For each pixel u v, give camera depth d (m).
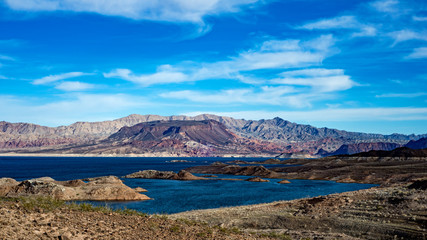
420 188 38.72
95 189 62.03
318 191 83.31
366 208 32.59
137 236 12.63
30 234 9.76
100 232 12.06
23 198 16.97
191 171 193.25
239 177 146.25
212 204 58.41
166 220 18.91
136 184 103.00
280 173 154.75
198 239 14.32
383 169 132.62
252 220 31.66
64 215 13.74
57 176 141.88
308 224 29.03
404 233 23.38
